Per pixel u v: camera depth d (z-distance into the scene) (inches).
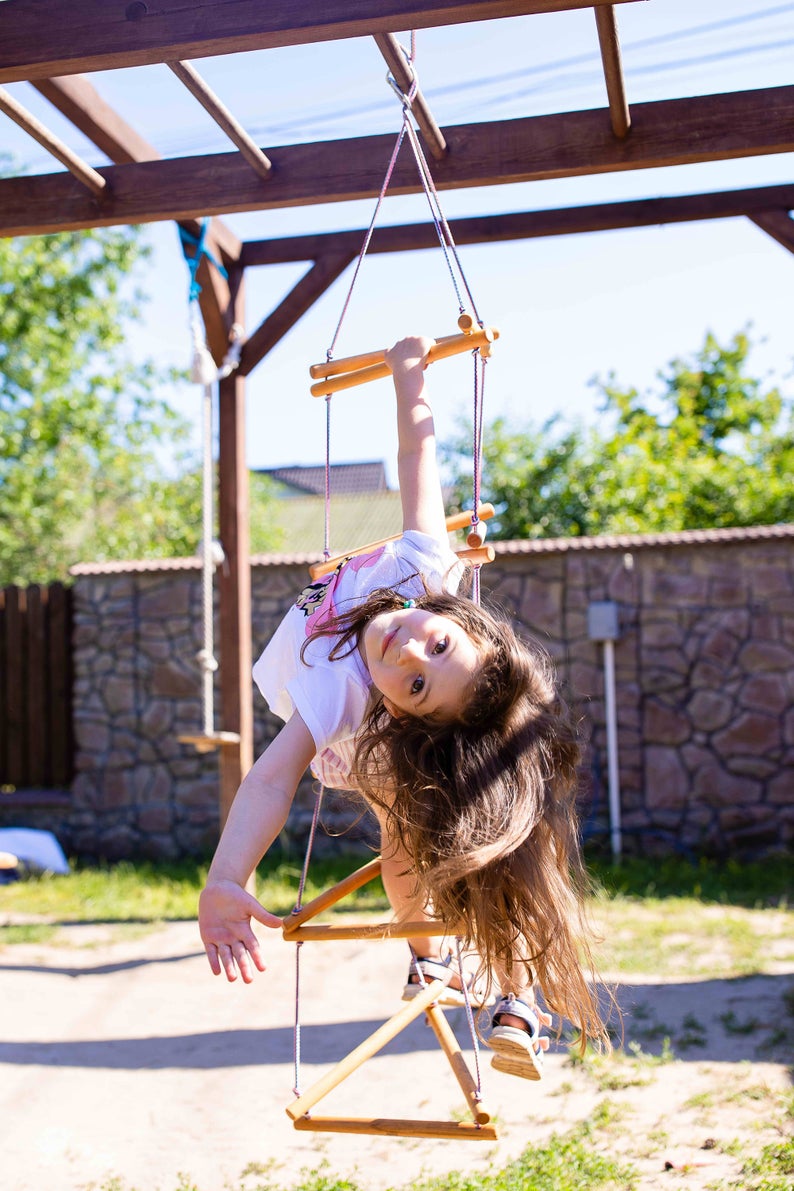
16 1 107.6
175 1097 148.8
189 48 103.8
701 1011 173.0
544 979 86.7
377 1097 146.5
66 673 333.4
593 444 521.3
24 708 337.1
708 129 152.4
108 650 329.7
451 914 85.3
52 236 563.5
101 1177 124.8
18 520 610.9
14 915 260.1
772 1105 136.6
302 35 102.5
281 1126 138.8
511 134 159.9
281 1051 165.6
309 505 936.9
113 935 237.9
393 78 122.6
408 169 162.6
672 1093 142.1
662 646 301.4
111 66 107.9
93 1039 172.2
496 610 104.1
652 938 215.3
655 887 264.5
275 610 322.0
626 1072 149.3
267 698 104.6
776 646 295.7
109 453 668.1
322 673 90.1
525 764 84.2
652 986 185.8
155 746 324.5
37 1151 131.6
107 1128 138.6
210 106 142.8
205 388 222.1
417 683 81.2
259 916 78.5
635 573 304.5
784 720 293.4
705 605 300.5
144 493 676.1
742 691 296.4
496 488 526.3
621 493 476.4
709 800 294.8
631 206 216.5
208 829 319.6
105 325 601.6
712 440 616.7
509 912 84.6
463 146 161.6
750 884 266.7
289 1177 123.9
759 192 210.8
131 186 168.9
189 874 295.1
